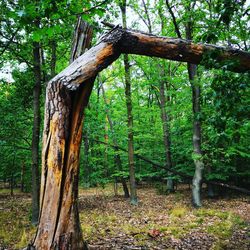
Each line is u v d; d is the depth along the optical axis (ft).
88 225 28.07
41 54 38.65
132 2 41.04
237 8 9.82
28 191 62.18
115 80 71.00
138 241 22.48
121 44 12.94
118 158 50.42
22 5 11.26
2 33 28.14
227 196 46.24
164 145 56.44
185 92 44.14
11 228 27.78
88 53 12.59
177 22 38.17
